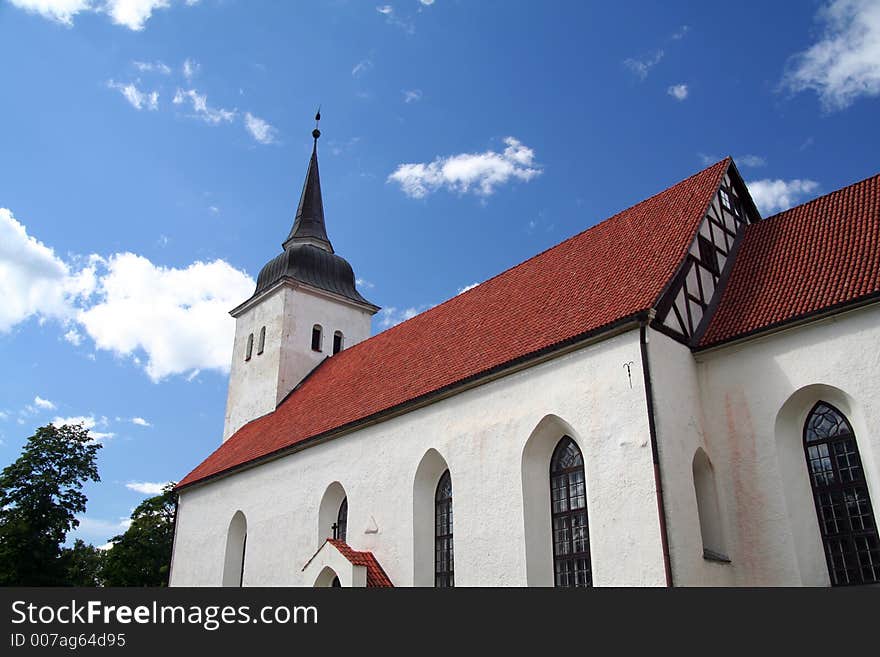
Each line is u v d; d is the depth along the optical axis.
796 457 16.39
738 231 21.73
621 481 16.42
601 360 17.66
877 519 14.77
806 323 16.48
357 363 30.75
